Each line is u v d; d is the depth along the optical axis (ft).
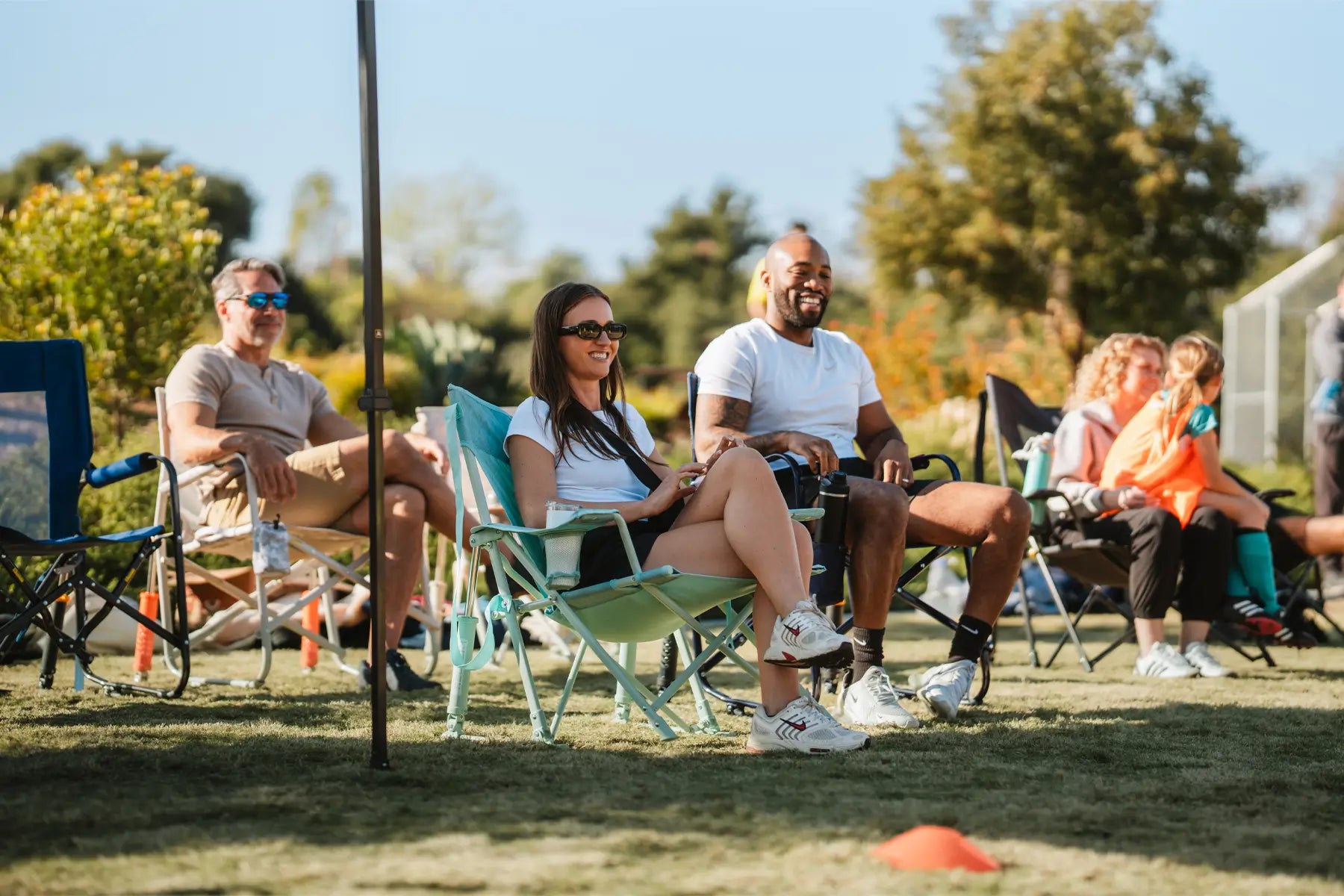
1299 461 61.11
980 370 71.67
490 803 9.76
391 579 17.93
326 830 8.91
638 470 13.53
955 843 8.26
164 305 37.58
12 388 16.88
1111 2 83.51
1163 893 7.62
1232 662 22.67
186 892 7.43
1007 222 84.33
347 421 21.42
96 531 25.86
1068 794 10.43
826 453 14.98
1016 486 37.47
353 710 15.29
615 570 12.52
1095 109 82.02
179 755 11.75
